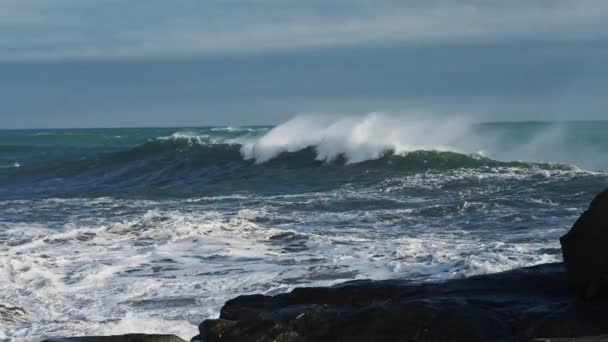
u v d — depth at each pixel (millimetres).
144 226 49875
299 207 60688
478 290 25938
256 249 43312
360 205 60688
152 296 33750
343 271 36344
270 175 84500
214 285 35094
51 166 105250
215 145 99625
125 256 42188
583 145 90250
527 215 52469
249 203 64062
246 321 24594
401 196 64688
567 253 24031
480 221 51375
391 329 23812
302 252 42156
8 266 39812
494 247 40062
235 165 94625
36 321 30438
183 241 45594
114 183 91562
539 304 24438
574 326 22578
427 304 24078
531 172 74062
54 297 34219
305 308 25109
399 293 26062
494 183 67938
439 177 73625
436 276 33688
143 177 94375
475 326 23297
